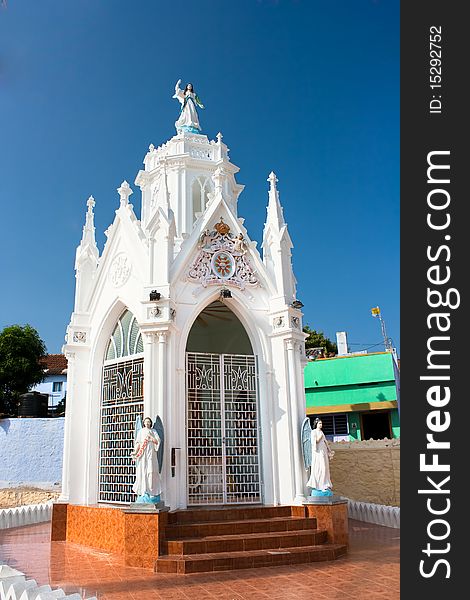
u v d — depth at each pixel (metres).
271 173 16.75
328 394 28.34
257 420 14.52
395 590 8.77
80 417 15.37
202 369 14.47
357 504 18.25
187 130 20.83
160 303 13.63
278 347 14.91
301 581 9.52
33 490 21.08
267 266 15.78
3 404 27.52
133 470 13.91
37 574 10.37
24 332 29.42
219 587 9.21
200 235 15.12
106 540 12.89
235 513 12.73
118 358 15.17
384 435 27.30
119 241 15.70
